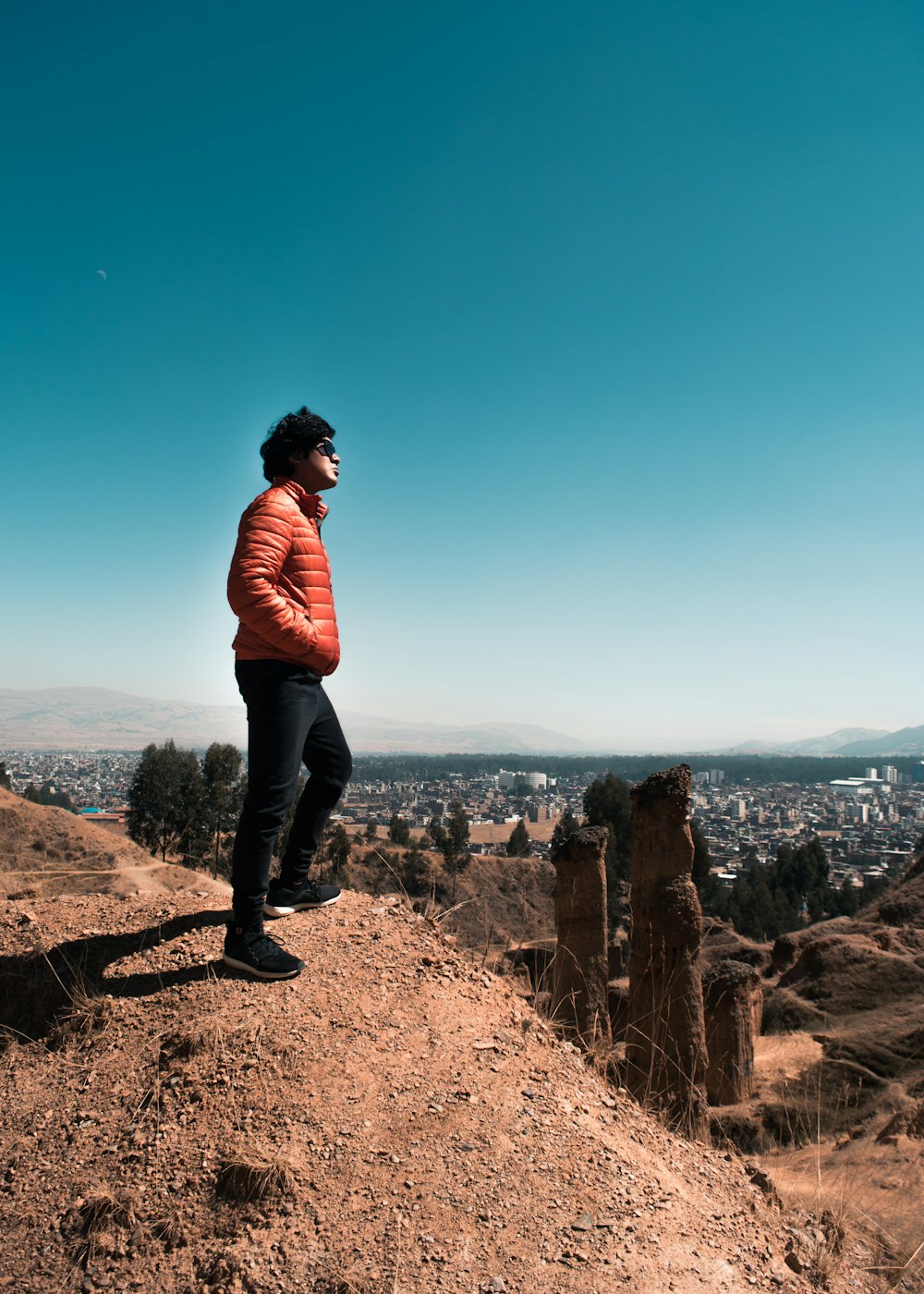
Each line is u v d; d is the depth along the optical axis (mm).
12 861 18688
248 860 3502
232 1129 2707
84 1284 2248
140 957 3727
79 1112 2861
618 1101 3688
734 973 12898
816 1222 3768
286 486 3705
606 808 34625
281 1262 2281
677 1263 2568
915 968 16516
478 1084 3143
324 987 3508
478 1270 2338
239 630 3670
